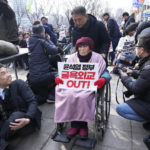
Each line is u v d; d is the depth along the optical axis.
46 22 5.89
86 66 1.96
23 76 5.28
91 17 2.62
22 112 2.30
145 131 2.46
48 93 3.38
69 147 2.18
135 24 3.91
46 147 2.21
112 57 6.06
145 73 1.89
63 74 2.06
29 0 8.55
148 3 9.23
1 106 2.22
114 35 5.75
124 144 2.21
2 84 2.22
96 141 2.05
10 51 3.00
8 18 3.24
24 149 2.18
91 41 2.21
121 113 2.21
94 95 2.03
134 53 3.68
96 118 2.03
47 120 2.78
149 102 2.02
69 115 1.97
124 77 2.23
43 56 3.25
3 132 2.11
